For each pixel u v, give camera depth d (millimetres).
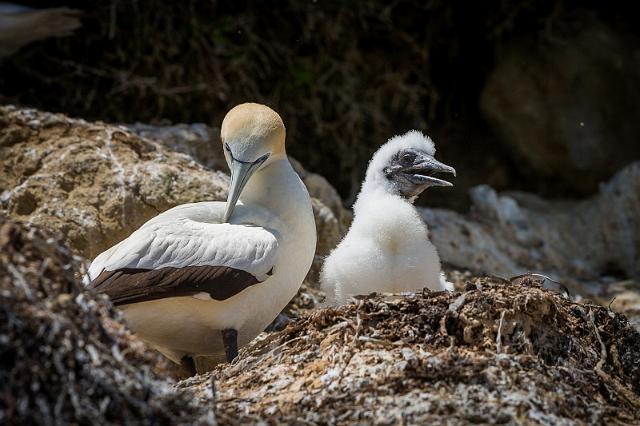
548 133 21234
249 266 11523
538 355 10336
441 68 22062
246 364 10711
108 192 14508
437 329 10469
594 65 21297
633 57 21469
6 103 17047
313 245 12594
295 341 10727
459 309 10484
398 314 10633
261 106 12766
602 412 9648
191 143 16547
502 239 19203
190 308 11602
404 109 21438
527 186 21656
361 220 12852
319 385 9789
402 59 21312
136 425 8320
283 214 12398
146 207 14523
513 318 10445
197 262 11398
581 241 19984
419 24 21688
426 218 18953
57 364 8203
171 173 14812
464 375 9633
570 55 21297
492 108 21500
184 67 19594
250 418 9297
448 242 18531
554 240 19719
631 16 22141
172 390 9000
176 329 11812
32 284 8641
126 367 8562
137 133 16250
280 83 20266
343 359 10094
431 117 21422
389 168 13531
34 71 19000
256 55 20250
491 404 9328
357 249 12508
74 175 14641
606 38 21531
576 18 21766
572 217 20297
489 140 21859
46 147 14953
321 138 20594
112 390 8328
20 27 17484
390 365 9891
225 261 11445
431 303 10680
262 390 9938
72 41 19266
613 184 20422
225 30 19750
